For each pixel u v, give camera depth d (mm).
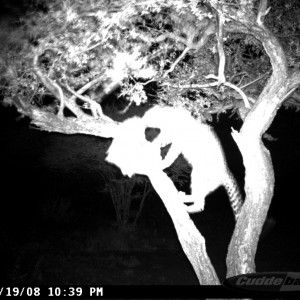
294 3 2814
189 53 2721
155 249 6297
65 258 5461
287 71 2301
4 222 7617
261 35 2281
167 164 2551
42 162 8047
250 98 2863
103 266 5188
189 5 2152
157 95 2727
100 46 2318
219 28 2268
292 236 7500
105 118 2309
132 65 2291
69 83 2402
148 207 9148
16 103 2180
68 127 2232
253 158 2334
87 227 7559
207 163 2582
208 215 8797
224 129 6000
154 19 2531
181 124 2562
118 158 2383
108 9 2104
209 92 2898
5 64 2102
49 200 8508
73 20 2061
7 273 4590
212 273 2404
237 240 2387
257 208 2348
